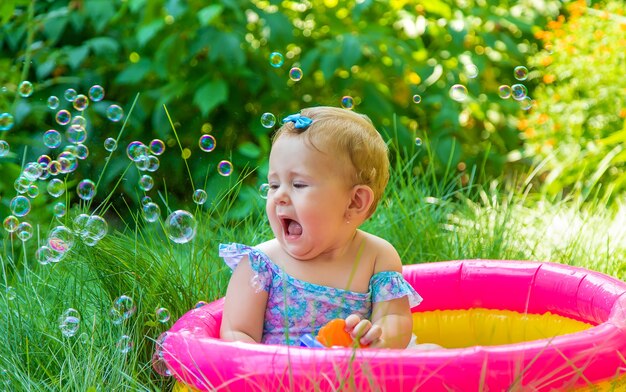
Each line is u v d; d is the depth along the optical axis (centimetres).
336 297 184
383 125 405
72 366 188
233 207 355
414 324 223
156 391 183
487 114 445
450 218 292
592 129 401
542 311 213
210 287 229
